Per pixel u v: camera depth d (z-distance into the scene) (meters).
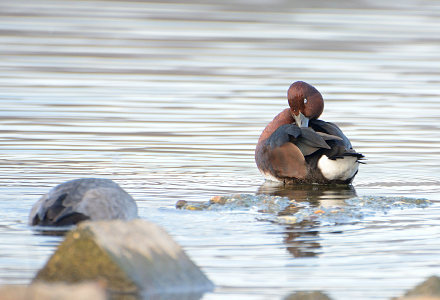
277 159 13.55
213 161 14.61
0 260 8.15
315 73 23.41
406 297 7.15
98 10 35.31
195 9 35.94
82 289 6.62
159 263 7.55
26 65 24.02
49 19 32.72
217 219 10.27
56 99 19.75
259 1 38.66
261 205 11.17
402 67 24.55
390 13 35.22
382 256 8.70
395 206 11.36
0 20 32.12
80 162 14.07
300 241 9.27
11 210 10.43
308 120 14.71
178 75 23.00
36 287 6.59
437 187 12.91
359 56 26.06
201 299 7.27
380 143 16.17
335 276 7.98
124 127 17.16
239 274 8.02
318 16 34.16
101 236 7.45
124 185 12.42
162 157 14.74
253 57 25.70
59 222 9.15
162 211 10.68
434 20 33.25
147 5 37.09
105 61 24.95
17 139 15.81
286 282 7.77
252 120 17.95
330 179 13.27
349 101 20.00
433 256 8.71
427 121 18.05
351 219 10.48
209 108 19.06
